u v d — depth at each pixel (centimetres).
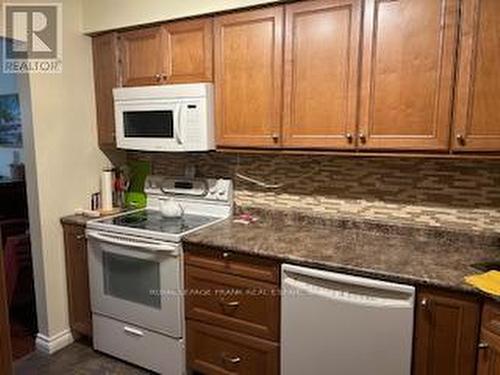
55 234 255
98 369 240
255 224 240
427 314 157
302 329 182
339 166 229
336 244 200
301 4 194
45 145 244
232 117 222
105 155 286
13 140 461
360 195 225
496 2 157
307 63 197
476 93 164
